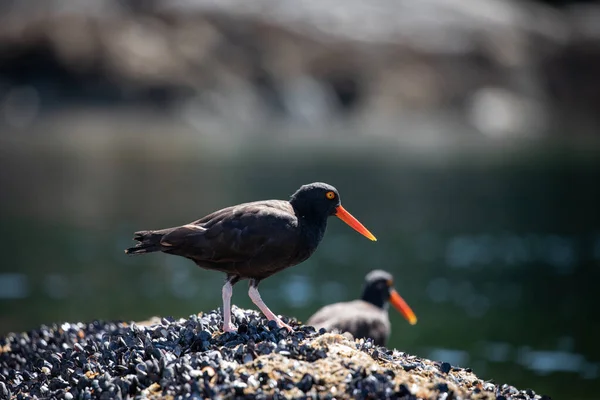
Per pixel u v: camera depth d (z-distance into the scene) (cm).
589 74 7262
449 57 6744
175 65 5734
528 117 6681
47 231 2558
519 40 7219
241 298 1844
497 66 6881
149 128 5409
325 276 2075
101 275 2048
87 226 2628
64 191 3288
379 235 2609
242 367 671
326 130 5822
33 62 5412
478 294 1916
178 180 3566
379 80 6425
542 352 1501
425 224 2780
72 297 1822
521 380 1349
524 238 2564
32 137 4912
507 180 3819
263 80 6084
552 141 5578
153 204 2991
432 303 1852
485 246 2455
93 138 4953
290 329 755
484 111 6475
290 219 781
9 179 3581
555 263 2238
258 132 5562
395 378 668
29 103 5334
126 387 670
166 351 719
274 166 4069
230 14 6312
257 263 766
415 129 6081
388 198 3288
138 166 4000
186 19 6197
